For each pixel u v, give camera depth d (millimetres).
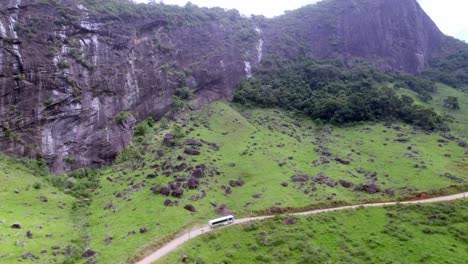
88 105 117125
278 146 114125
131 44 143250
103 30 135625
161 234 65250
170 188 83000
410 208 74438
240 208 76875
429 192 82562
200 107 150250
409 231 65625
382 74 190125
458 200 77250
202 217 72875
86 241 64500
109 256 58219
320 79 175750
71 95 113250
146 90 138875
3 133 98875
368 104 142875
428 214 72062
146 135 123312
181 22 174500
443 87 197375
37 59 110562
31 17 117125
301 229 67125
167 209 74500
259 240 64438
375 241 63281
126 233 66188
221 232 66688
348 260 58562
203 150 106812
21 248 57312
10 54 105500
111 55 133375
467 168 95438
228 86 167750
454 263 56781
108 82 126062
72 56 120500
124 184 92438
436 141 117812
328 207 77375
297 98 159375
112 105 124438
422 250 60344
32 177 92375
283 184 86500
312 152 112000
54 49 115875
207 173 92188
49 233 65000
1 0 112750
